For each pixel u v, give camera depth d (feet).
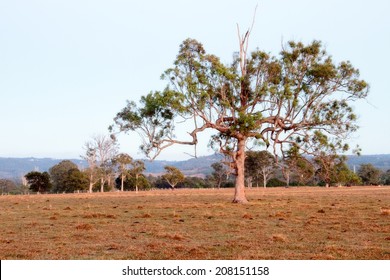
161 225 79.30
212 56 135.33
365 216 91.20
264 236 65.87
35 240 63.26
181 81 131.13
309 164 146.20
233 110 134.41
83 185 340.59
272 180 397.39
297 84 141.38
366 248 55.26
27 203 152.87
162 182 436.76
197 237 65.67
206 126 135.23
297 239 63.05
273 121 139.23
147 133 136.67
